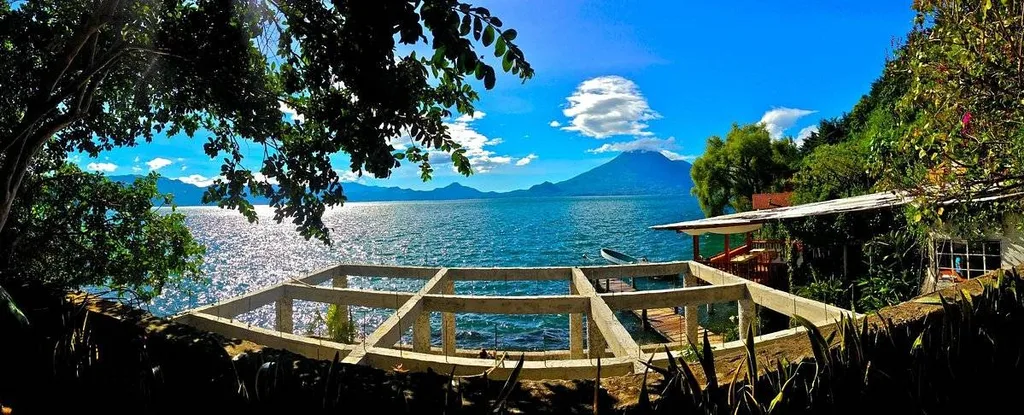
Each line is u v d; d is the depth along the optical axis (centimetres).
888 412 202
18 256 640
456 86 464
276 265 4525
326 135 492
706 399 163
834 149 2427
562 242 5878
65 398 204
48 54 524
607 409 183
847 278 1293
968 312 263
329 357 711
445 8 241
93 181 755
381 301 1052
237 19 438
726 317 1728
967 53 469
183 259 876
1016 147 471
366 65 343
